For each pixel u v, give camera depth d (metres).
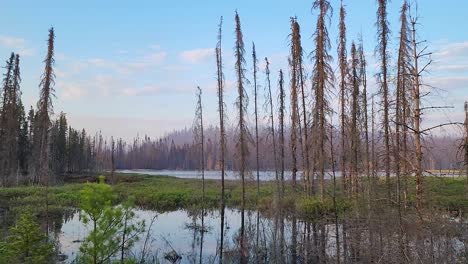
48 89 24.12
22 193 34.16
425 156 9.88
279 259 13.38
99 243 8.39
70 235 18.12
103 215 8.49
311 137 23.02
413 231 9.66
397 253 9.85
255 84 29.88
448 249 9.80
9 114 38.34
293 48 25.59
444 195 21.69
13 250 9.03
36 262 9.15
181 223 22.02
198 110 30.31
